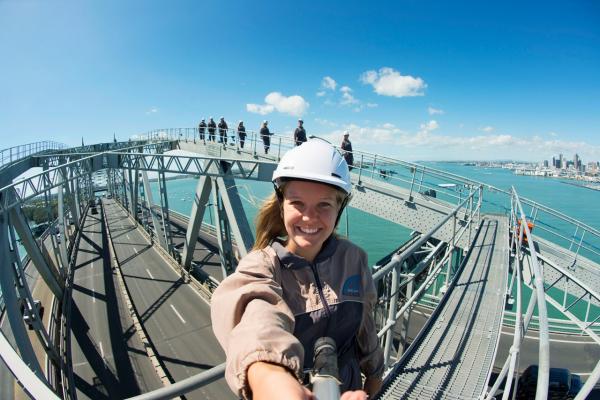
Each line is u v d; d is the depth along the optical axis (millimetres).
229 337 956
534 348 19953
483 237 12742
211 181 23266
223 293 1151
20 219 16156
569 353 19469
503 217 16516
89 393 16641
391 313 3771
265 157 23016
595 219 92500
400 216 16906
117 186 83000
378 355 1738
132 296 27516
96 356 19562
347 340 1484
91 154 20906
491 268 8844
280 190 1398
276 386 688
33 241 18500
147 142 48406
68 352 19609
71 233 45406
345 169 1361
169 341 21078
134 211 53312
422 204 16203
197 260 38062
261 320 927
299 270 1394
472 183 16000
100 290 28891
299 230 1331
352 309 1470
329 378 966
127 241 45344
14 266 14727
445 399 3736
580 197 141875
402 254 3635
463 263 9367
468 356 4621
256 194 73250
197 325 22891
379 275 2939
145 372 18188
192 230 27516
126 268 34031
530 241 5484
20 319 12477
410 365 4387
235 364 841
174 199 112875
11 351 3029
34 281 27266
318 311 1386
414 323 21344
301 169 1254
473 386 3969
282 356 816
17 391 7402
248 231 21406
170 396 1754
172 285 29406
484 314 6062
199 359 19297
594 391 14914
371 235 69438
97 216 65000
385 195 17250
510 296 10586
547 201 130250
